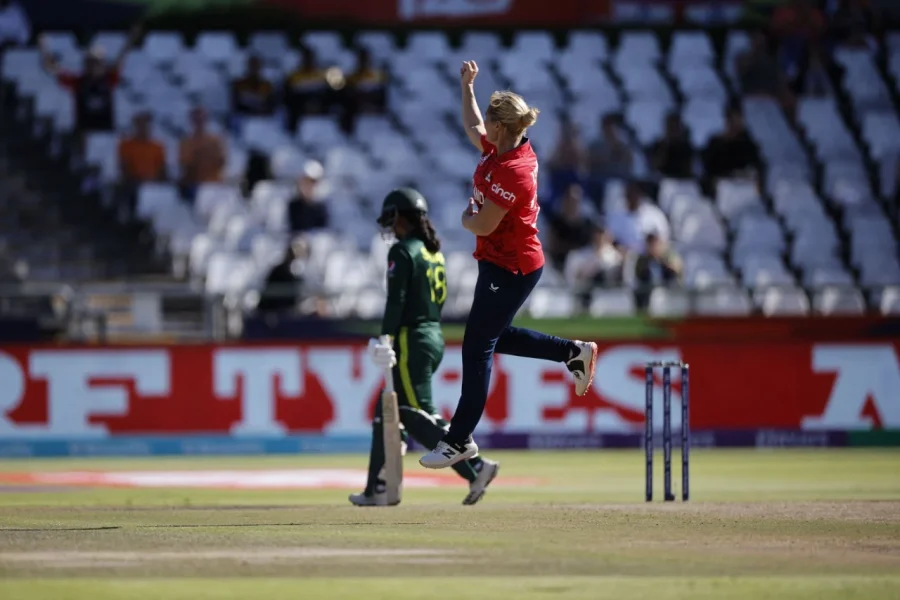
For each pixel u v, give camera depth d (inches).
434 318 1189.1
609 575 706.8
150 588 661.9
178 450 2102.6
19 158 2731.3
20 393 2096.5
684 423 1210.6
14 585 668.1
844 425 2165.4
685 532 892.6
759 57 3078.2
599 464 1897.1
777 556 776.9
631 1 3235.7
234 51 3152.1
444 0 3198.8
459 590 662.5
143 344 2113.7
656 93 3122.5
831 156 2972.4
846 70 3147.1
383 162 2866.6
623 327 2151.8
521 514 1036.5
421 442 1185.4
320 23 3235.7
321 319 2144.4
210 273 2488.9
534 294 2353.6
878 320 2170.3
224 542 831.1
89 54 2876.5
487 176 940.6
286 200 2704.2
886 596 655.8
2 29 3093.0
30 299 2250.2
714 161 2851.9
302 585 673.0
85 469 1856.5
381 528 916.0
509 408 2124.8
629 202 2549.2
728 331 2160.4
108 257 2551.7
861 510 1075.9
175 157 2817.4
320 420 2119.8
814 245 2691.9
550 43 3235.7
